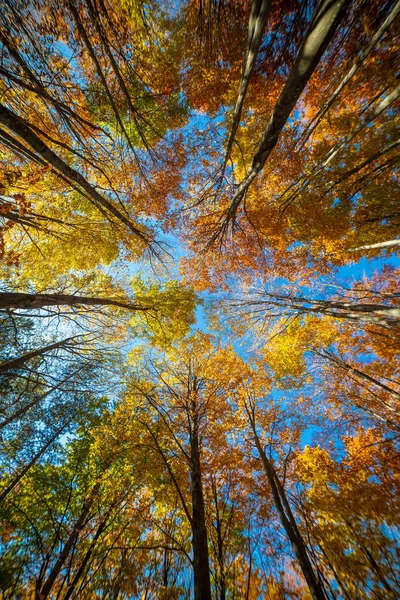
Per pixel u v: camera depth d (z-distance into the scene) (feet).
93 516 20.70
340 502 22.79
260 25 11.36
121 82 17.72
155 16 19.36
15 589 17.24
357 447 30.30
